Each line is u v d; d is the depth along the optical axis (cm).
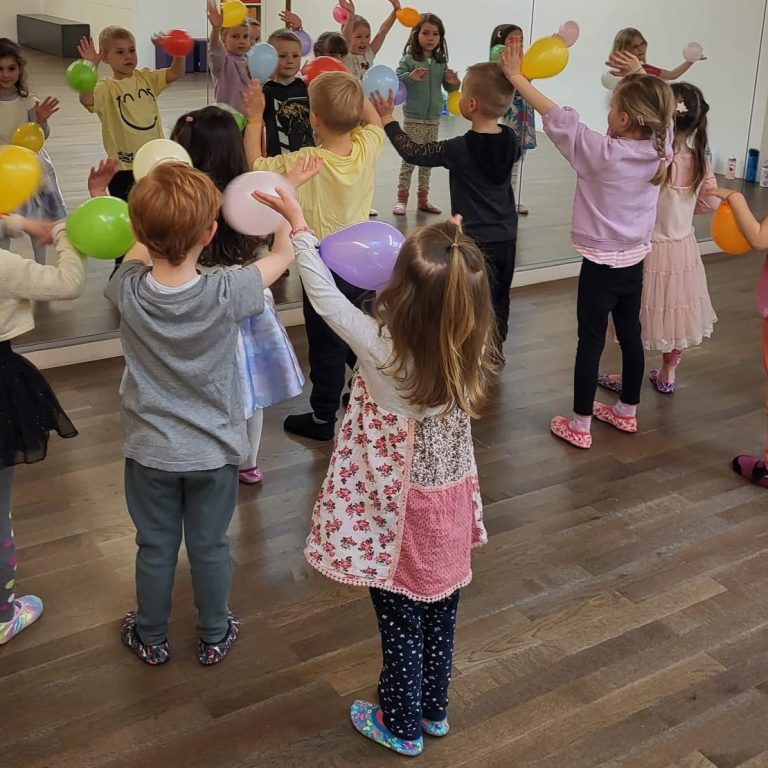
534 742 198
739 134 608
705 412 356
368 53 400
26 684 209
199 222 180
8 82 321
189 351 189
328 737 198
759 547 271
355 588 247
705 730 203
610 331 436
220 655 218
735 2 556
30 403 208
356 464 182
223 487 204
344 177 295
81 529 268
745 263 538
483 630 232
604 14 474
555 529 277
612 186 298
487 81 336
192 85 360
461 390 168
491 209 352
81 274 197
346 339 174
